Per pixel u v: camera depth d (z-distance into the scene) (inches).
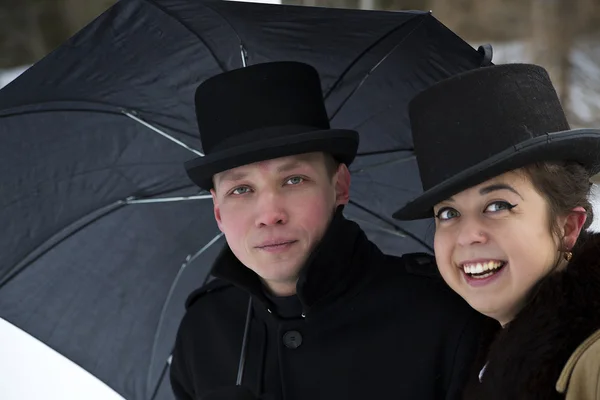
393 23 96.3
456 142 74.2
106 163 104.2
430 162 76.5
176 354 110.6
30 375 207.0
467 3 319.6
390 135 106.6
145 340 113.5
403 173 108.7
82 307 110.6
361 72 102.2
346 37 97.3
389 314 96.8
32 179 101.9
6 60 293.7
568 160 73.5
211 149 94.5
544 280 69.6
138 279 111.7
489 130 72.8
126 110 101.3
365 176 109.7
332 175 95.0
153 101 101.0
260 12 91.4
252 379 100.7
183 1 89.0
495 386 69.3
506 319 74.8
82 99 98.6
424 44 97.8
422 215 79.8
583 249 68.6
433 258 99.0
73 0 298.4
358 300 97.7
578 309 65.2
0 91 91.4
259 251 91.9
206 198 109.3
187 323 110.0
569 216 74.5
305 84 95.1
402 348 95.2
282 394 97.1
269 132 92.2
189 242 111.7
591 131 71.4
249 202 91.7
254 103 92.6
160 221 109.9
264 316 100.4
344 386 95.5
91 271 109.6
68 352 111.0
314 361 96.8
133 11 89.7
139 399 113.6
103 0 299.4
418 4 318.3
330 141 90.0
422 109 77.3
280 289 97.7
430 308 95.5
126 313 112.3
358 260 97.8
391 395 94.4
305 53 99.9
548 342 65.2
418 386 94.0
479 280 73.8
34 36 295.9
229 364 103.5
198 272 113.3
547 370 64.4
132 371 113.5
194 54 97.8
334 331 97.3
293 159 90.9
